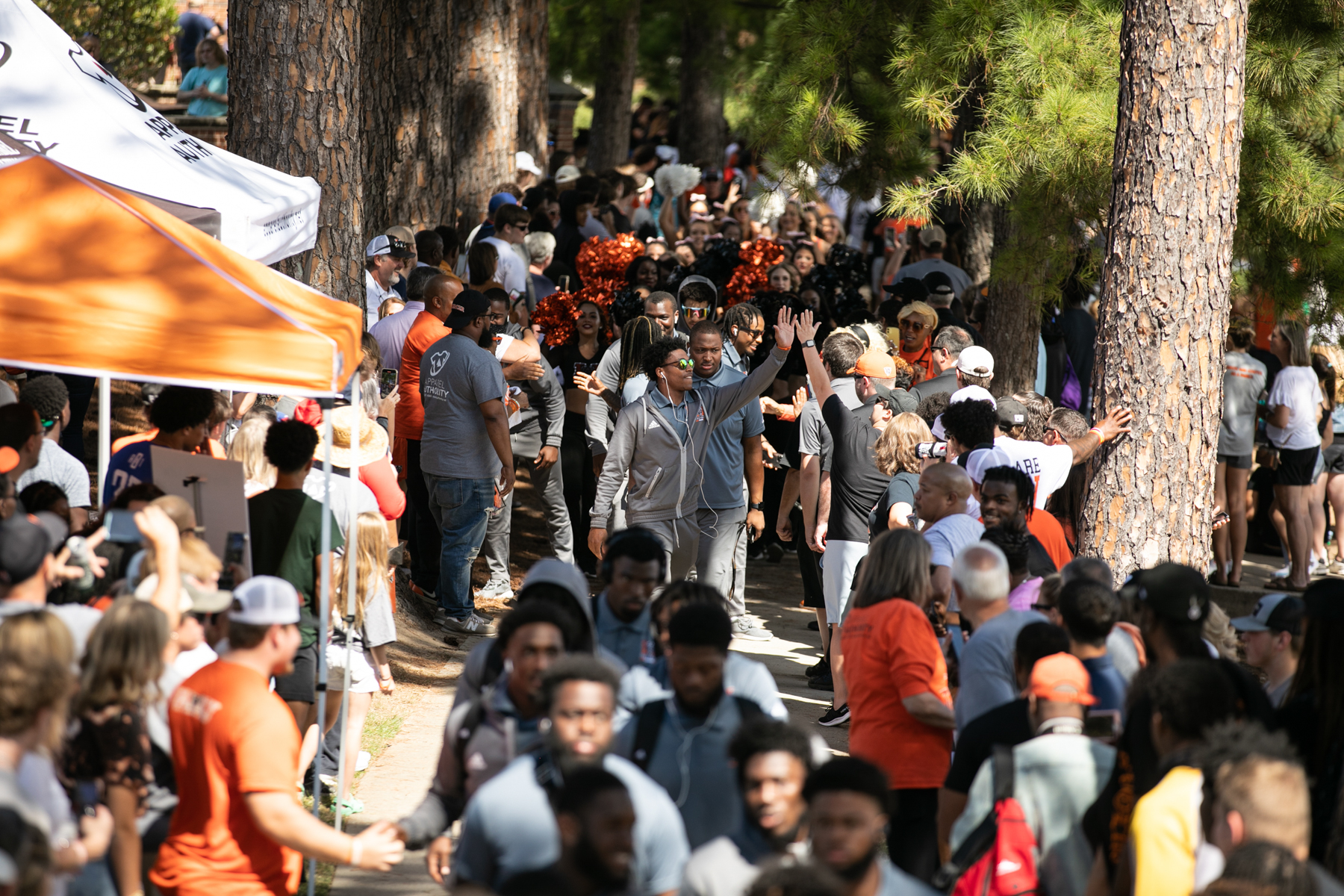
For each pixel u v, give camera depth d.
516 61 61.75
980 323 47.72
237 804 14.97
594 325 39.25
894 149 41.84
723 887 12.23
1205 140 24.11
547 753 13.31
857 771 11.79
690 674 14.70
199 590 16.91
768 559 46.75
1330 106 34.44
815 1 40.78
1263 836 11.27
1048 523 23.80
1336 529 45.50
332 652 23.30
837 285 45.47
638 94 134.25
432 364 33.38
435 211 55.53
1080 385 43.91
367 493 24.30
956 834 14.80
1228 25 23.98
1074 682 15.02
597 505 29.16
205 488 19.83
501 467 35.19
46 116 26.88
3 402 25.94
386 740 27.14
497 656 15.59
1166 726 13.67
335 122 32.75
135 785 14.32
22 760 12.69
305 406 25.53
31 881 11.24
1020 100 33.78
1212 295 24.44
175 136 28.98
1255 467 49.88
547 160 82.31
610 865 11.22
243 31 32.34
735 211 70.00
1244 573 45.88
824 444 29.58
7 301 18.02
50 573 16.81
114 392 49.00
